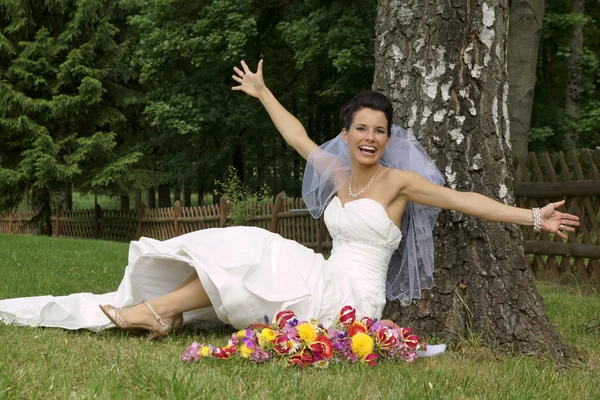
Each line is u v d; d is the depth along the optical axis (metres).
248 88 4.68
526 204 8.55
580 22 14.67
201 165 20.30
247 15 16.89
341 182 4.15
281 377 2.90
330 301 3.71
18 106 17.80
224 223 14.83
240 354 3.25
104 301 4.21
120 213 18.81
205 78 18.59
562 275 8.09
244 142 20.89
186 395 2.53
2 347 3.29
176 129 19.52
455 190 4.07
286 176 23.95
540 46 16.70
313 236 12.40
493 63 4.13
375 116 3.86
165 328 3.79
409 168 4.01
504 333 3.96
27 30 18.25
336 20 15.34
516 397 2.79
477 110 4.10
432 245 4.02
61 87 18.61
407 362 3.50
